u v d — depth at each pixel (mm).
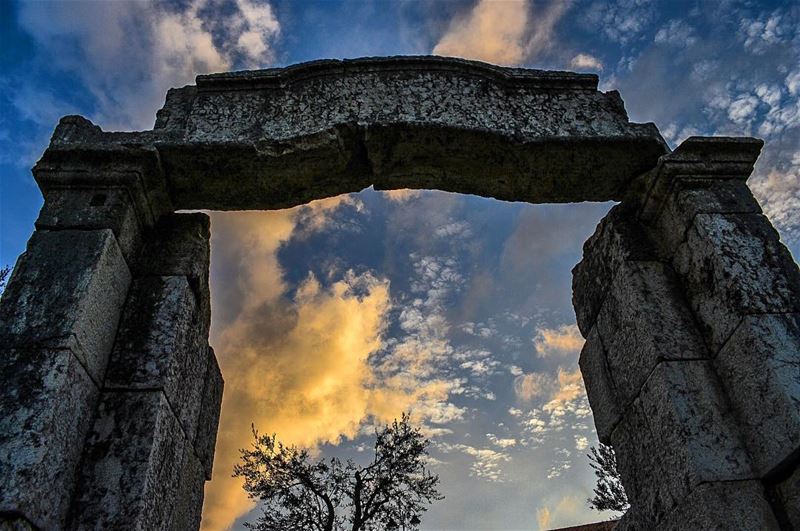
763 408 3904
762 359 3963
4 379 3521
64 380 3566
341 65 5520
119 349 4215
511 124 5238
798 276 4336
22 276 4000
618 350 4984
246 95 5328
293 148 4926
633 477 4691
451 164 5422
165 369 4129
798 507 3660
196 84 5359
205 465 5105
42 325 3758
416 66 5625
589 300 5578
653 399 4398
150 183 4770
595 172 5285
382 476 15469
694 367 4344
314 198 5500
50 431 3375
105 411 3912
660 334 4512
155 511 3785
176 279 4617
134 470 3682
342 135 5113
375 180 5555
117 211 4461
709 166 4988
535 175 5367
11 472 3184
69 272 4035
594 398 5398
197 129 5020
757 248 4484
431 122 5105
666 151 5133
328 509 15023
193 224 5062
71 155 4609
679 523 4008
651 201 5109
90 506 3551
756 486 3814
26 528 3102
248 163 4895
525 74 5621
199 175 4926
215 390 5508
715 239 4531
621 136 5086
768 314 4133
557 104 5492
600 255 5430
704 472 3854
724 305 4340
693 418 4102
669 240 5012
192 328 4703
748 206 4758
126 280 4523
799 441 3615
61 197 4492
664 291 4773
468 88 5527
